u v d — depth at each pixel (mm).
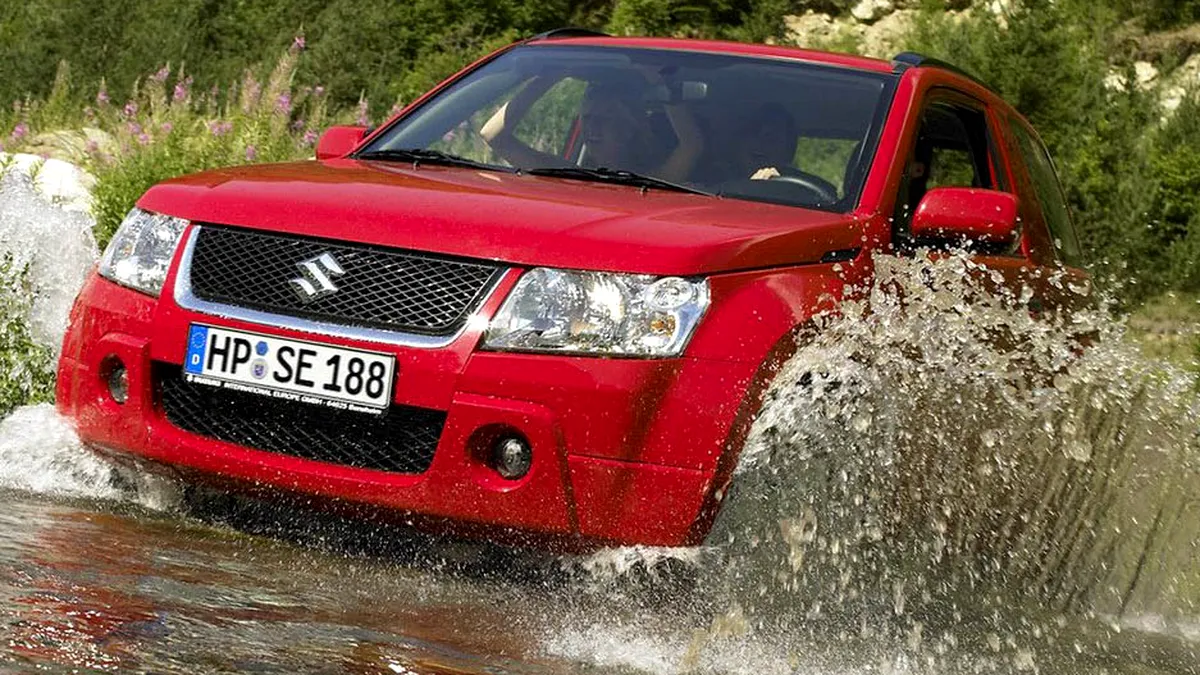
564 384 4316
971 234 5449
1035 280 6273
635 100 5910
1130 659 5113
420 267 4488
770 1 27719
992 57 22812
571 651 3814
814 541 4531
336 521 4863
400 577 4469
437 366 4367
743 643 4102
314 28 27328
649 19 27562
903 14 28000
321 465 4512
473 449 4359
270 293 4590
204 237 4758
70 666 2822
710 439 4336
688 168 5570
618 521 4316
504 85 6262
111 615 3314
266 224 4680
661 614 4371
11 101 26031
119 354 4750
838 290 4855
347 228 4590
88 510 4820
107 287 4906
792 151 5645
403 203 4680
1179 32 26016
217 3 28172
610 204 4887
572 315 4375
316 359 4473
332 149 6230
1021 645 4898
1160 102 24031
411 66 26938
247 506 5023
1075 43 24000
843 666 4094
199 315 4633
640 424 4312
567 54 6379
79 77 26219
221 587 3887
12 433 5391
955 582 5117
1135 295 20000
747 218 4926
